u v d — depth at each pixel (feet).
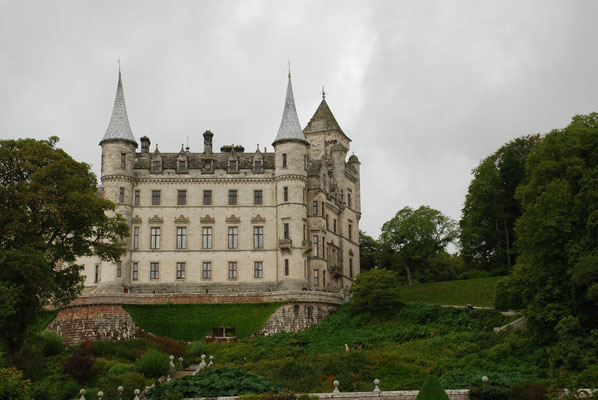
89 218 202.49
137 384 176.65
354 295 278.67
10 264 174.81
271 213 311.47
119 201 304.30
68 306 272.72
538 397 147.74
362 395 154.10
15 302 165.58
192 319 280.72
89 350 228.22
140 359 202.08
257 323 281.95
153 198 311.47
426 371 191.72
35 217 196.24
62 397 176.96
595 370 145.69
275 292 285.64
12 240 190.39
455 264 401.49
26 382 131.23
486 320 241.14
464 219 341.62
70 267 206.28
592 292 179.52
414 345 224.94
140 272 304.50
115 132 309.63
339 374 188.85
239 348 250.16
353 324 270.87
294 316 282.56
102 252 212.02
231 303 284.82
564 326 180.86
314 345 252.83
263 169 315.78
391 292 270.67
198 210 311.06
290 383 182.19
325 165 338.95
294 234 305.53
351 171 375.04
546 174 216.95
